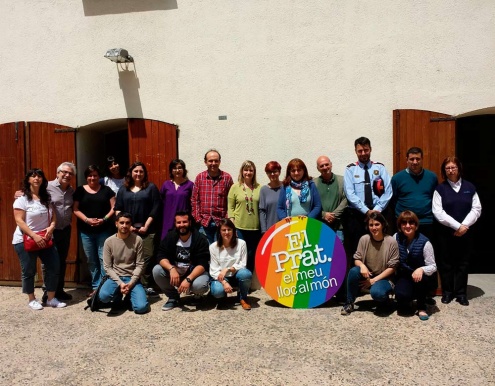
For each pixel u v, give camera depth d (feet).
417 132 16.94
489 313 14.28
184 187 17.19
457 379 10.11
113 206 17.57
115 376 10.52
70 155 18.83
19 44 19.54
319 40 17.60
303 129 17.79
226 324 13.71
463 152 22.62
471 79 16.97
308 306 15.19
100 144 21.49
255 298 16.47
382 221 14.10
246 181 16.62
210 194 16.72
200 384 10.05
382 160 17.38
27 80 19.54
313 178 16.87
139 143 18.51
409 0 17.12
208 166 16.69
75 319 14.52
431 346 11.84
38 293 18.03
